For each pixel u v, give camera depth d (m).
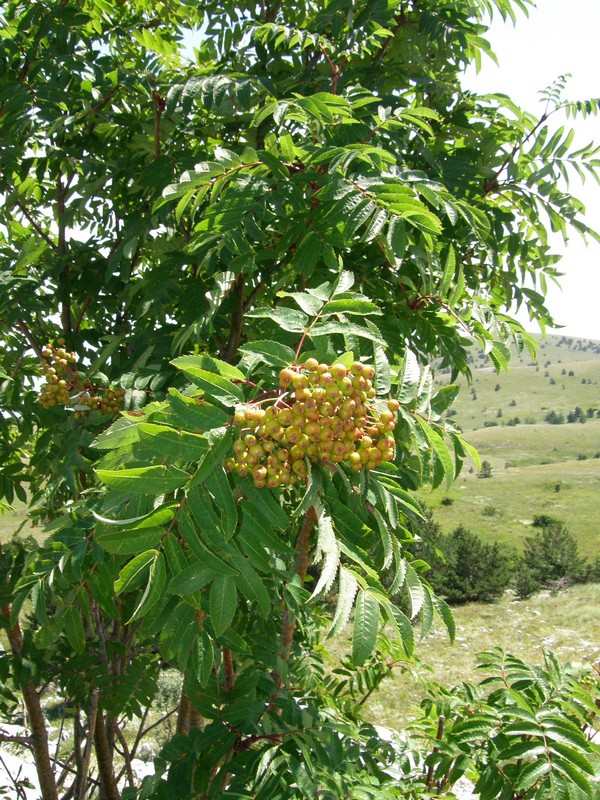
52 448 4.07
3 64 4.00
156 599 1.97
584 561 24.78
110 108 4.31
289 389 2.12
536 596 22.62
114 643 3.95
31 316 4.06
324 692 4.00
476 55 4.79
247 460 2.00
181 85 3.49
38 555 2.78
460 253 3.79
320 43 3.50
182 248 3.79
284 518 2.03
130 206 4.35
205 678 2.30
